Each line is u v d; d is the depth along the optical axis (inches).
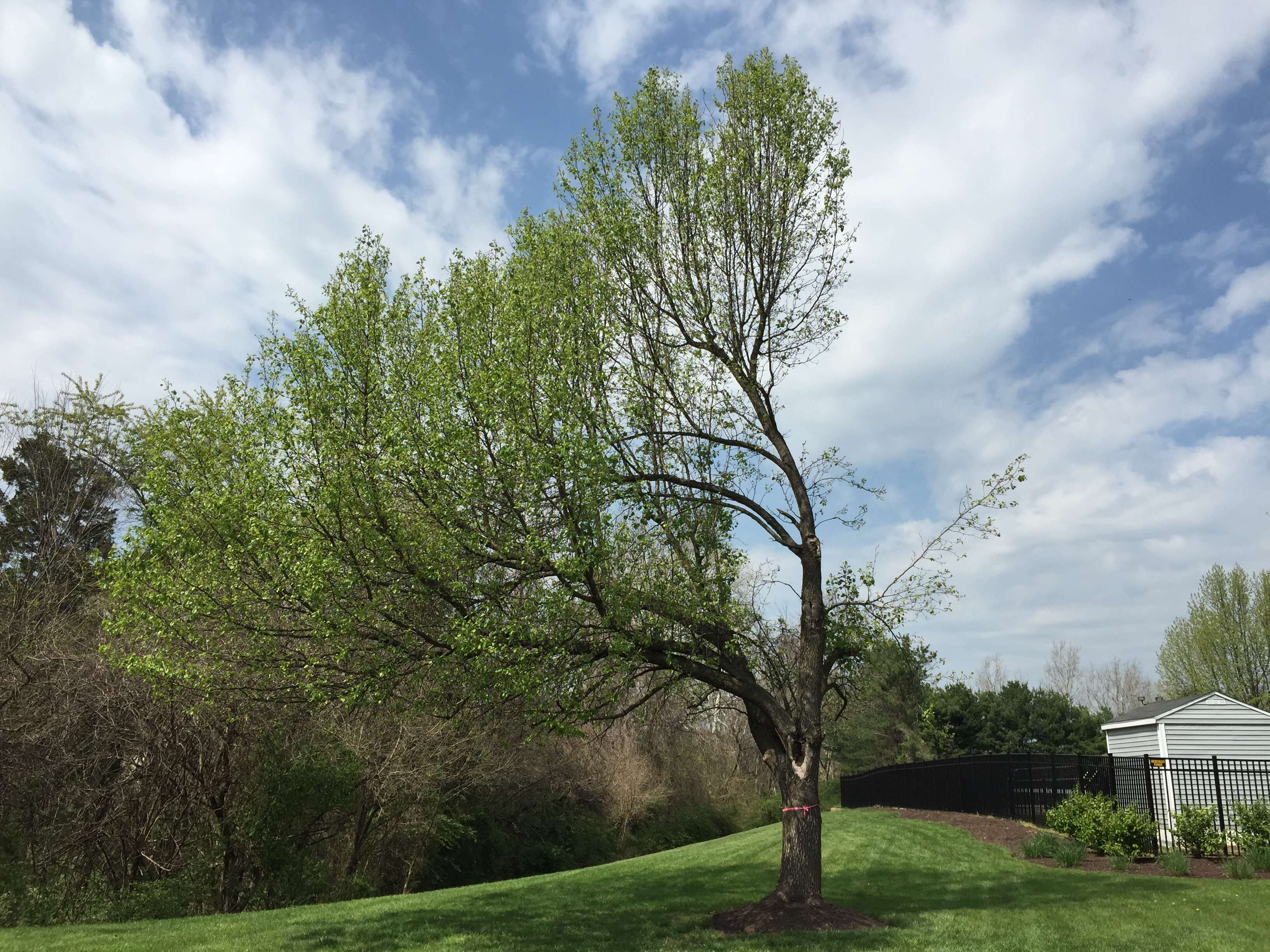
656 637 469.1
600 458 435.2
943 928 424.2
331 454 459.2
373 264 522.0
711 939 430.6
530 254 520.4
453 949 436.5
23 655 714.8
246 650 497.0
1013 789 824.9
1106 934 397.4
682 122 541.0
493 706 486.0
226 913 664.4
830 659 516.4
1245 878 541.6
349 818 925.2
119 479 1061.1
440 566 446.0
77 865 716.0
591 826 1460.4
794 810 475.2
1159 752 865.5
